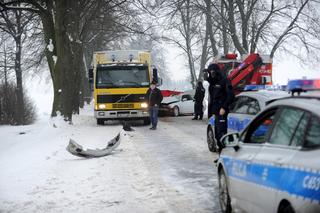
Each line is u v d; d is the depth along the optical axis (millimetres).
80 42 30188
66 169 11570
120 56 25000
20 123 34406
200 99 28156
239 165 6496
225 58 23938
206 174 10859
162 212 7773
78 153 13164
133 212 7828
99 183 10008
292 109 5539
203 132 20688
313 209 4402
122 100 24562
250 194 5988
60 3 23250
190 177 10562
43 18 26578
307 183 4551
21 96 35031
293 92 5953
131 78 24734
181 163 12422
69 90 23531
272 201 5242
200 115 28422
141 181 10195
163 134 20031
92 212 7879
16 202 8539
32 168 11664
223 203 7438
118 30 36344
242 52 33562
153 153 14305
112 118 24828
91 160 12961
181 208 7977
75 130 21594
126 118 24938
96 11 30906
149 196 8875
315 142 4805
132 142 17141
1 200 8672
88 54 52219
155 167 11875
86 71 48969
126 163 12477
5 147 16812
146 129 22609
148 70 24906
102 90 24672
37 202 8523
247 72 21484
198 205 8141
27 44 42594
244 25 33375
